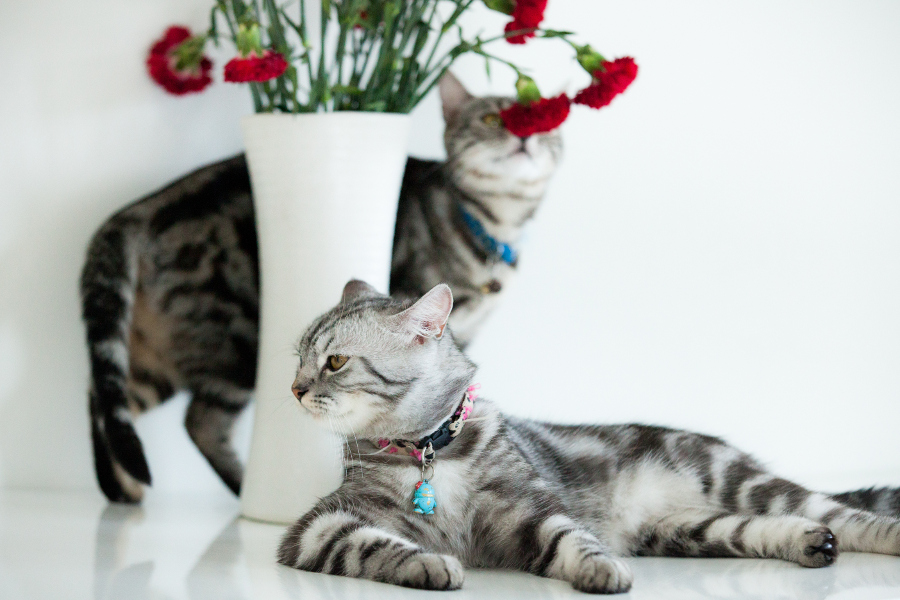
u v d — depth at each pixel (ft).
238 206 8.18
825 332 9.85
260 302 7.72
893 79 9.95
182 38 8.32
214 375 8.16
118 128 8.43
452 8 8.89
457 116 8.48
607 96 6.69
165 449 8.46
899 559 5.68
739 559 5.84
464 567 5.55
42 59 8.25
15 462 8.32
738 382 9.66
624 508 6.33
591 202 9.34
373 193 7.05
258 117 6.98
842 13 9.78
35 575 5.02
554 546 5.11
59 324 8.36
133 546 5.99
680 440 6.63
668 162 9.49
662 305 9.52
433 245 8.29
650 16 9.37
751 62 9.61
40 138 8.29
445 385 5.69
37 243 8.30
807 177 9.78
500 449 5.68
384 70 7.25
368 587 4.76
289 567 5.32
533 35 7.23
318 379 5.71
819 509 6.06
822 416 9.84
